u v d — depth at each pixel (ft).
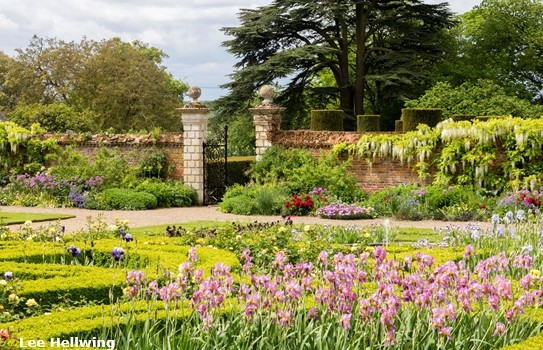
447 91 94.63
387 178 69.72
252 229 39.60
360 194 68.03
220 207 67.41
